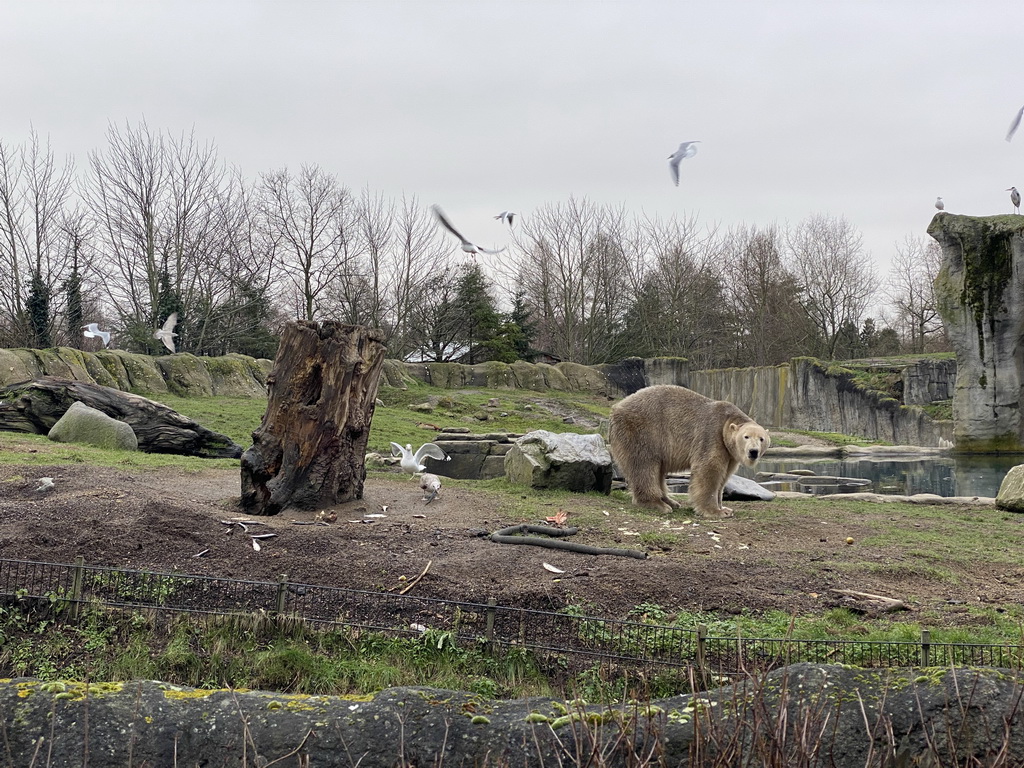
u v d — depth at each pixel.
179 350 35.56
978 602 6.36
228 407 22.98
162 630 5.54
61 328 36.56
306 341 8.72
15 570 5.98
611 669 5.19
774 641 4.92
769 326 52.59
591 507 9.66
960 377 28.31
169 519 7.09
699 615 5.84
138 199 34.84
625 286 52.16
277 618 5.54
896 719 3.27
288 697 3.65
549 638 5.53
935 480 20.19
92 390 15.03
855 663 5.02
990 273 26.94
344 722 3.44
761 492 11.59
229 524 7.36
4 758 3.26
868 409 36.75
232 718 3.48
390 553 6.93
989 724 3.21
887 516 9.84
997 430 27.64
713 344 54.16
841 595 6.38
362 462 9.42
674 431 10.11
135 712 3.48
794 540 8.30
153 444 14.62
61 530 6.81
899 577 6.96
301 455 8.73
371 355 9.27
